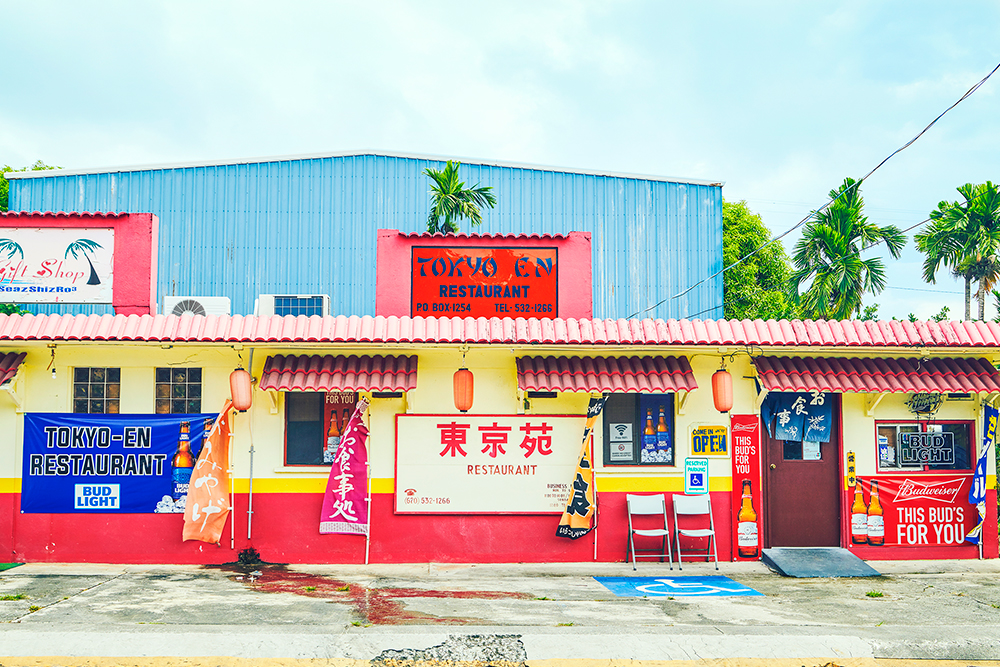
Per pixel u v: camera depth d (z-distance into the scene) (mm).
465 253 9328
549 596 7484
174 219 20062
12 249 8898
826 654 5945
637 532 8922
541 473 9078
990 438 9445
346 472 8797
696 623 6520
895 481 9414
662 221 21094
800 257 17875
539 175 20844
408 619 6551
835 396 9539
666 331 8586
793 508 9469
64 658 5676
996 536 9422
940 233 18469
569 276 9367
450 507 8992
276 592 7520
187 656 5723
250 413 8930
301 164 20516
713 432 9242
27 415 8773
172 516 8828
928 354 9195
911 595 7742
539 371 8641
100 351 8859
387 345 8609
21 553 8711
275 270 20094
